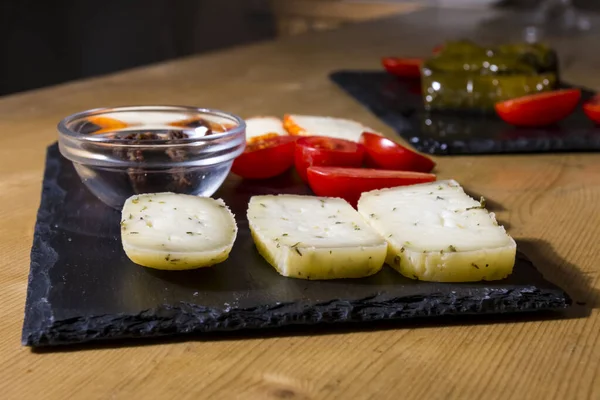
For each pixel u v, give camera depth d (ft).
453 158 1.96
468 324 1.22
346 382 1.10
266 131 1.84
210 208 1.38
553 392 1.08
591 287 1.33
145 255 1.26
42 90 2.70
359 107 2.48
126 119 1.68
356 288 1.26
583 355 1.15
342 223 1.35
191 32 6.24
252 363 1.13
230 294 1.24
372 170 1.62
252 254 1.36
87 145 1.50
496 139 2.02
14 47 5.07
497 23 4.56
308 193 1.68
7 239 1.48
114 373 1.11
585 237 1.51
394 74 2.90
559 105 2.11
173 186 1.53
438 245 1.28
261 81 2.88
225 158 1.55
